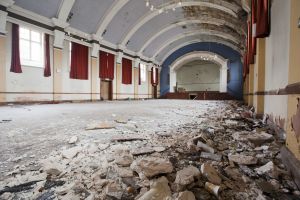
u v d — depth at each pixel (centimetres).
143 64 2372
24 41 1048
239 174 178
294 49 206
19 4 981
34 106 934
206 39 2470
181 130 369
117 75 1866
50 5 1095
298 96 182
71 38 1316
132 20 1680
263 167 189
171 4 1574
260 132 349
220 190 143
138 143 274
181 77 3381
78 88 1416
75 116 557
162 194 134
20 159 211
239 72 2380
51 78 1191
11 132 337
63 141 282
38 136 311
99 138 301
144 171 168
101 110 751
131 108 874
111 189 145
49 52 1168
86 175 172
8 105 950
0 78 930
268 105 461
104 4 1342
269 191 148
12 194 142
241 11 1182
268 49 484
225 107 1016
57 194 142
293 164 171
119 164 195
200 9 1659
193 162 201
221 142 289
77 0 1186
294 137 192
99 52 1622
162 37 2223
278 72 361
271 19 446
